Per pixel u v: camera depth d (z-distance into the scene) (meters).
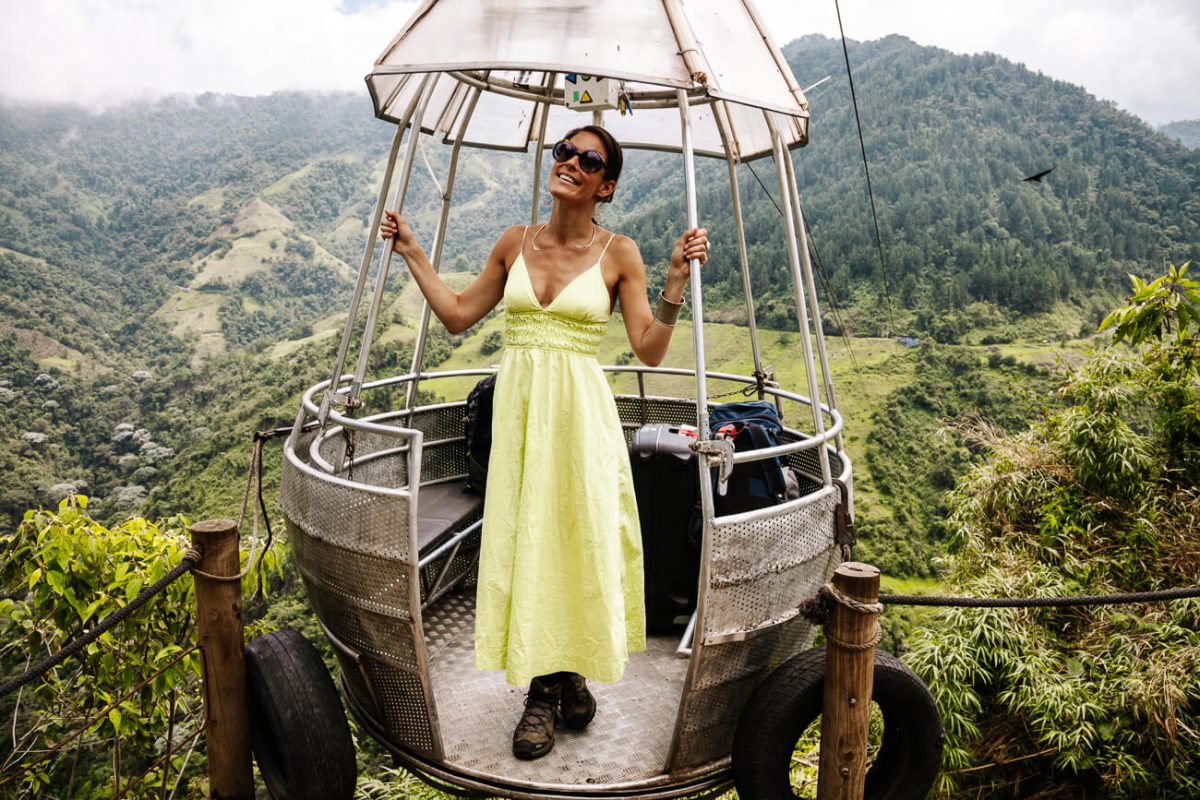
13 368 98.25
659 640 2.84
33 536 4.16
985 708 5.76
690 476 2.75
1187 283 5.36
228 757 2.30
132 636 4.17
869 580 2.01
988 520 6.70
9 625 4.30
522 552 2.02
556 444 2.04
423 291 2.23
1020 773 5.59
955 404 42.72
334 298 173.38
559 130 3.73
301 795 2.10
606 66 1.91
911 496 32.94
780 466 2.87
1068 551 5.96
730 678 2.12
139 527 4.48
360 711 2.35
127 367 119.12
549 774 2.07
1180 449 5.94
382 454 3.20
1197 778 4.69
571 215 2.06
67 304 142.62
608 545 2.05
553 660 2.08
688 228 1.97
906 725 2.34
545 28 1.98
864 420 41.59
